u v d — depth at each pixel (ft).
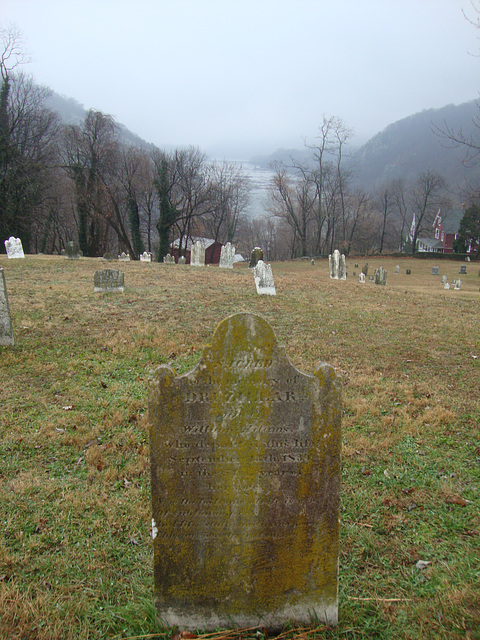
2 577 13.12
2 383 27.27
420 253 221.25
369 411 25.40
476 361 34.45
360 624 12.09
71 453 20.36
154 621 12.17
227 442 11.88
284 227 297.33
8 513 15.96
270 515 12.12
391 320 46.29
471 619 11.71
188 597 12.26
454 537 15.26
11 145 139.44
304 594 12.34
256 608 12.36
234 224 230.89
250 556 12.17
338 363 33.30
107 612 12.23
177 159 171.01
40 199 154.40
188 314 44.37
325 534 12.17
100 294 52.03
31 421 22.95
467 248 243.60
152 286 59.88
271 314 45.85
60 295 50.98
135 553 14.65
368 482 18.79
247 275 79.30
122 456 20.26
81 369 30.14
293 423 11.91
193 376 11.68
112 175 165.48
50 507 16.48
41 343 34.47
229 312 45.85
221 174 211.00
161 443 11.83
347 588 13.30
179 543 12.10
